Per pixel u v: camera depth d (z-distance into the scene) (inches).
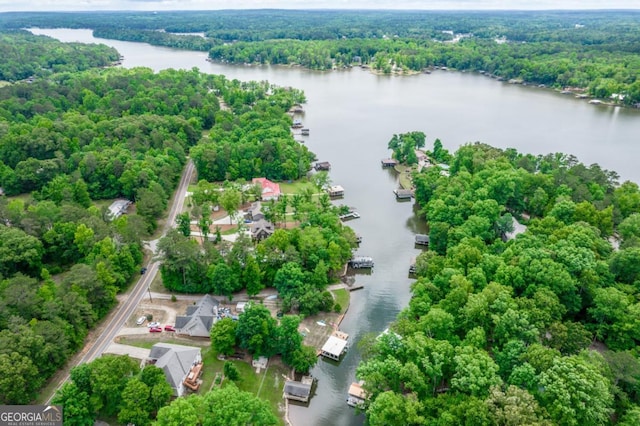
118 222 6127.0
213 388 3944.4
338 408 3986.2
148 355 4284.0
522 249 5007.4
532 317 4001.0
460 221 6102.4
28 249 5295.3
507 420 2896.2
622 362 3464.6
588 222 5708.7
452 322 4033.0
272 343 4200.3
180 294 5255.9
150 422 3422.7
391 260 6225.4
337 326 4881.9
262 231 6250.0
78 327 4325.8
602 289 4328.3
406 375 3435.0
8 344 3609.7
